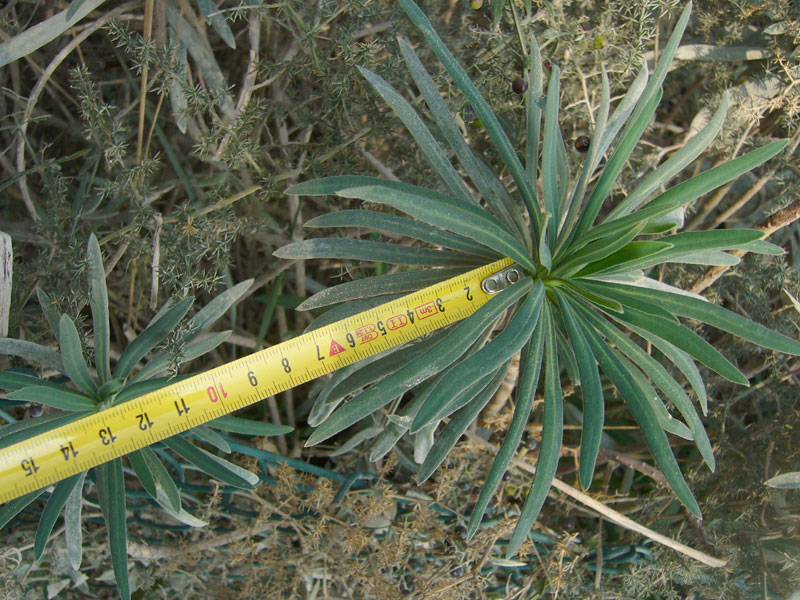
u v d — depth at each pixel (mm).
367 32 276
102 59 306
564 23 264
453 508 281
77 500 215
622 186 277
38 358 214
